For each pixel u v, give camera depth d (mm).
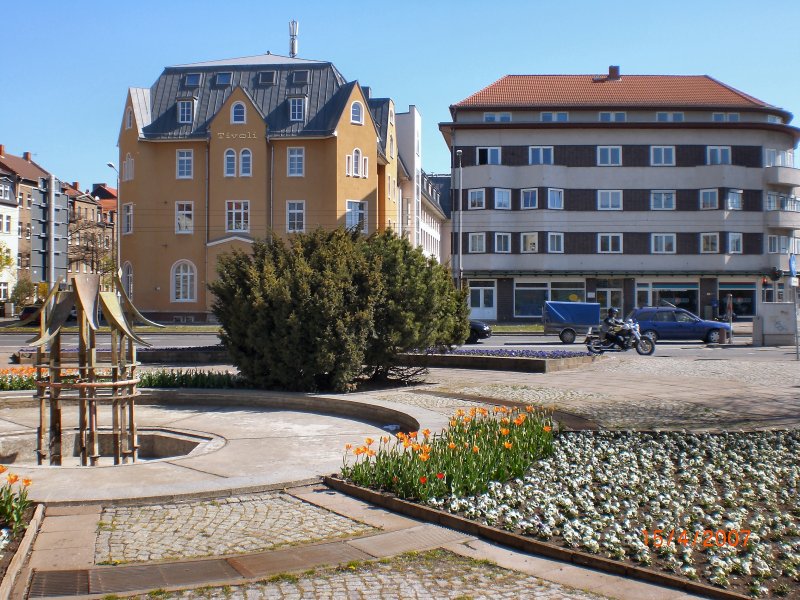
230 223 50844
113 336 10953
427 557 6207
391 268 16938
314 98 52094
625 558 6027
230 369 21406
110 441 12297
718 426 11875
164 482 8758
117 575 5801
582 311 36062
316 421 13312
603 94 55969
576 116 54438
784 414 13141
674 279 54188
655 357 25859
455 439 9289
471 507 7117
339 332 15383
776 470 8844
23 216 79375
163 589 5500
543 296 54156
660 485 8109
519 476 8492
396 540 6633
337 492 8273
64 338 36406
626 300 54219
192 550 6398
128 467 9562
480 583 5637
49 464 11148
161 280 51312
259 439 11578
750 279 54344
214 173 50875
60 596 5359
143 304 51375
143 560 6145
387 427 12609
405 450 8406
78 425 13109
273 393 15148
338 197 50219
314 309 15430
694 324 35844
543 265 53312
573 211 53906
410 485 7691
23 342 36688
